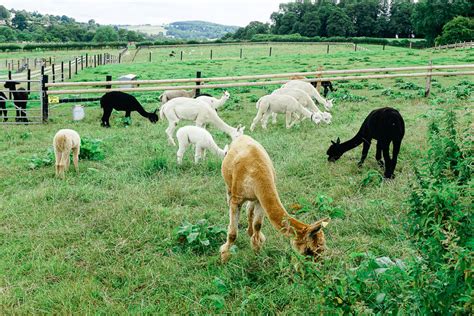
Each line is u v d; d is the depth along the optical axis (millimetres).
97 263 5340
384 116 7762
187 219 6418
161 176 8305
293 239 4383
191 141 8984
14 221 6461
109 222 6312
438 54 33719
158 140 11344
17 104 15234
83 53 60062
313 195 7082
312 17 98500
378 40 67875
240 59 38688
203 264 5301
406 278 3146
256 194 5000
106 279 5020
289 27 103438
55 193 7375
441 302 2834
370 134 8148
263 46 63531
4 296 4660
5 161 9633
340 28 94312
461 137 4699
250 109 15797
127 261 5383
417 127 10688
